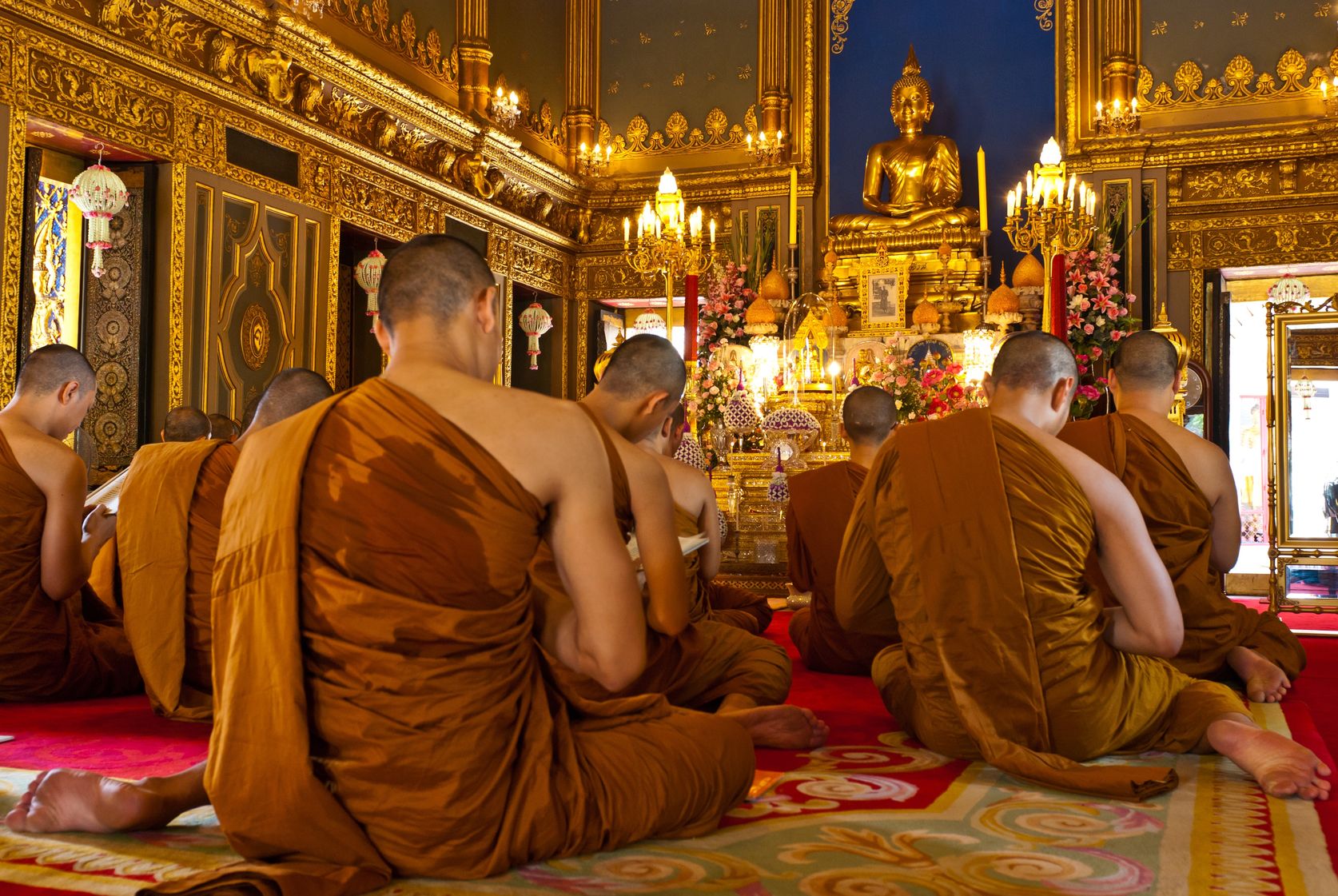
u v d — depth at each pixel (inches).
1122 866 71.6
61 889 66.6
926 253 400.2
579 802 71.7
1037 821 82.4
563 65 461.1
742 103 443.8
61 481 135.6
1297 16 382.0
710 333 366.0
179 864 71.3
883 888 67.2
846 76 438.6
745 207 433.4
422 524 64.6
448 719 65.9
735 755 80.4
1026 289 328.2
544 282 441.1
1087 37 406.0
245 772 66.0
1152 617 98.0
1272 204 378.9
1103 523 97.7
